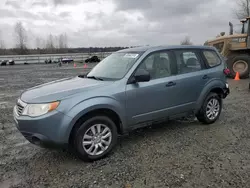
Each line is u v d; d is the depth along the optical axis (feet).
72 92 11.89
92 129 12.10
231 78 45.34
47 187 10.09
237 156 12.48
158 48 15.06
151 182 10.26
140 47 15.88
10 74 63.05
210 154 12.76
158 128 16.93
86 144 11.97
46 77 52.49
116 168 11.50
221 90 17.95
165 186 9.96
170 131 16.31
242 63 43.80
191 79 15.90
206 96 16.98
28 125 11.28
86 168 11.59
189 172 11.00
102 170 11.36
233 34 46.39
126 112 13.15
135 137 15.33
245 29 45.24
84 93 11.94
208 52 17.71
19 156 13.10
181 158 12.36
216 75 17.43
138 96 13.47
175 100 15.25
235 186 9.86
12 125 18.39
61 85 13.26
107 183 10.27
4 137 15.97
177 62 15.61
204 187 9.84
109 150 12.73
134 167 11.53
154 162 11.99
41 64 122.31
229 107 22.48
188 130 16.46
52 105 11.19
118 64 14.76
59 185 10.21
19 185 10.30
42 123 11.04
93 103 11.79
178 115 15.76
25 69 83.25
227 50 45.91
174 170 11.19
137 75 13.17
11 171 11.47
